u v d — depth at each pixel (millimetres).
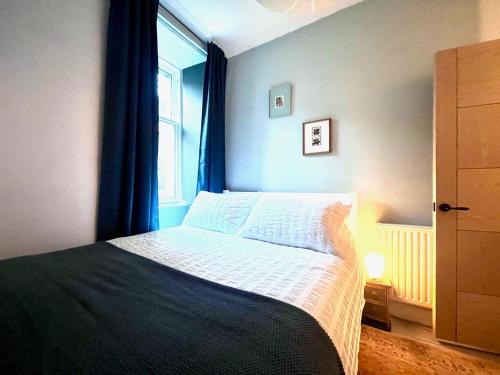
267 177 2270
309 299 770
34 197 1270
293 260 1156
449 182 1341
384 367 1180
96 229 1542
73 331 563
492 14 1403
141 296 761
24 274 908
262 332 566
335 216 1436
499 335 1243
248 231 1610
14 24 1168
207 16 1960
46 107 1296
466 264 1311
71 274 929
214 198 1997
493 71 1238
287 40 2150
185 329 574
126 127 1624
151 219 1806
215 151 2367
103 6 1535
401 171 1663
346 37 1858
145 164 1717
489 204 1259
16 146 1199
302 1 1577
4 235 1177
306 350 541
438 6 1543
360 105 1803
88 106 1476
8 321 603
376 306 1555
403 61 1652
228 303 718
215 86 2361
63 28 1348
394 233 1620
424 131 1590
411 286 1564
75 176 1430
